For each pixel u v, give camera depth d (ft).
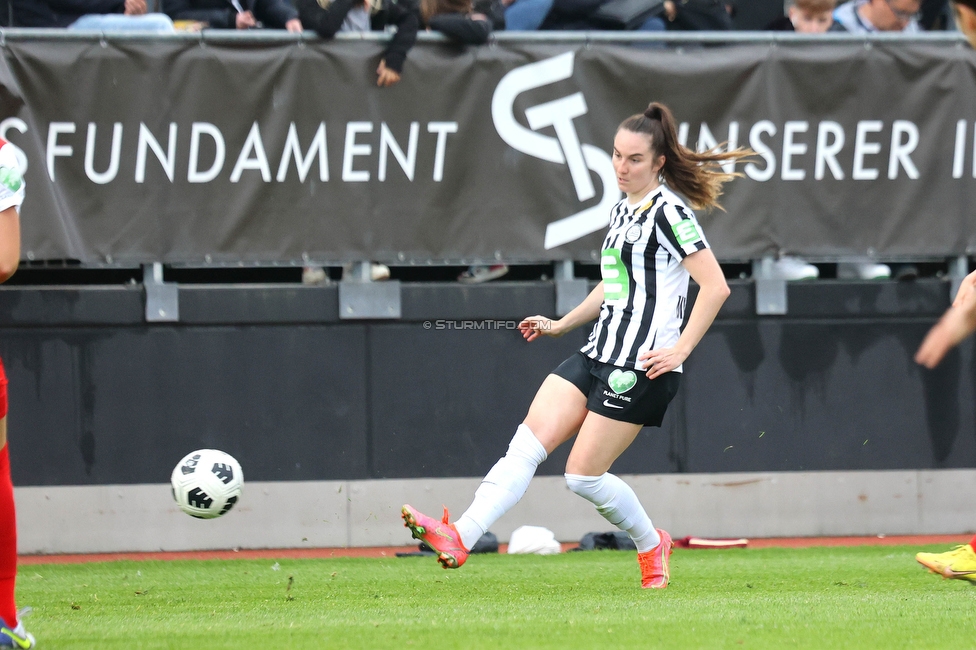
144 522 86.69
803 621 41.93
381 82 86.69
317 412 88.74
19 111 83.35
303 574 67.00
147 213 85.10
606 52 88.48
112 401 86.84
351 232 86.89
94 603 52.90
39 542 85.51
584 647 36.32
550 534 85.10
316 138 86.48
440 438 89.66
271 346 88.48
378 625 41.98
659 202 48.49
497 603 49.49
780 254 89.61
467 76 87.61
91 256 84.28
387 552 86.22
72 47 84.33
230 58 85.66
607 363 48.70
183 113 85.35
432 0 89.04
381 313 88.94
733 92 89.30
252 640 38.68
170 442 87.35
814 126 89.97
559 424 49.24
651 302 48.44
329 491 88.38
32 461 85.92
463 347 90.07
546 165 88.33
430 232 87.56
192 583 62.23
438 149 87.51
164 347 87.51
